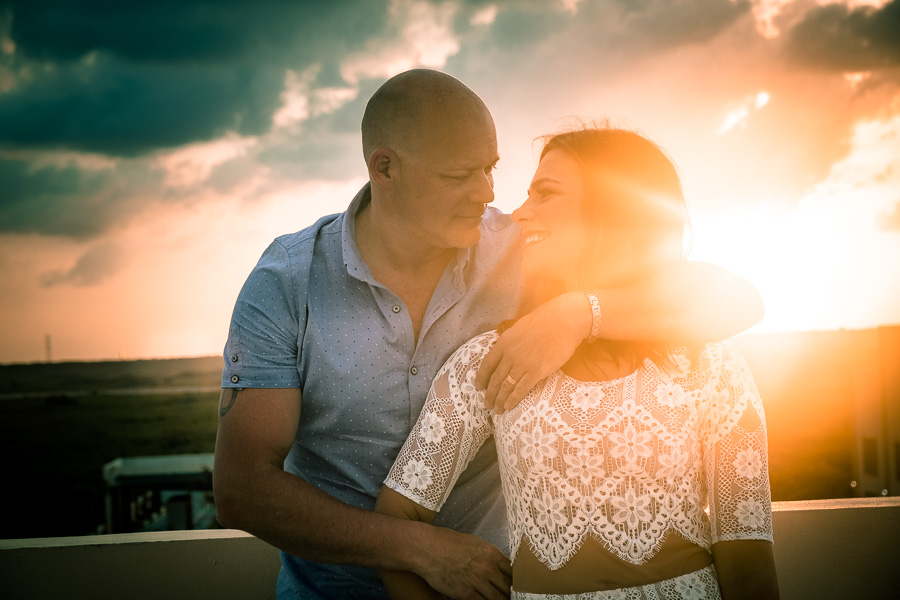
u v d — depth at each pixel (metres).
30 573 1.84
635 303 1.22
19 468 41.03
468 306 1.58
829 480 20.61
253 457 1.38
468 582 1.29
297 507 1.32
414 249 1.51
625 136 1.31
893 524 1.87
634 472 1.19
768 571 1.18
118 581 1.84
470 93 1.48
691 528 1.21
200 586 1.84
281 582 1.65
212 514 17.47
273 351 1.47
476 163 1.43
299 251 1.54
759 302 1.28
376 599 1.58
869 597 1.87
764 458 1.23
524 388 1.23
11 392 85.56
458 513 1.59
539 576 1.21
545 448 1.21
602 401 1.22
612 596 1.16
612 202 1.28
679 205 1.33
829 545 1.86
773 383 35.50
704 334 1.23
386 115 1.43
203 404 67.94
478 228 1.52
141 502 17.70
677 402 1.22
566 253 1.31
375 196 1.50
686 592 1.16
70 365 101.81
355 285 1.53
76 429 56.19
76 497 27.33
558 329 1.20
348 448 1.57
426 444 1.34
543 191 1.32
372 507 1.60
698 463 1.24
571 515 1.20
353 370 1.51
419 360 1.54
